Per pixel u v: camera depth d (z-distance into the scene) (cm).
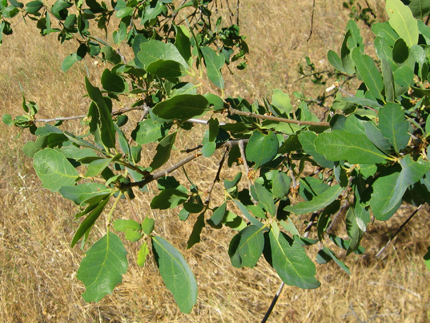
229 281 160
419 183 42
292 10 347
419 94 44
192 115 38
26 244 172
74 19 78
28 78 273
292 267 39
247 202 53
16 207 187
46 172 40
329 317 151
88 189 39
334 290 156
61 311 151
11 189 195
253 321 150
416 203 44
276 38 307
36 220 177
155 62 41
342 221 175
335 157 36
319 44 304
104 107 37
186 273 35
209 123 41
